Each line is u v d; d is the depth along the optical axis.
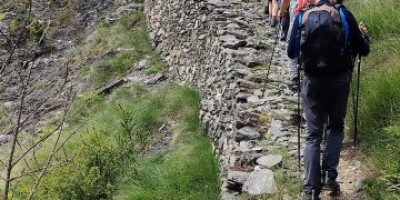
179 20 11.50
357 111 5.57
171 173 6.99
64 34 14.66
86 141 8.97
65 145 9.69
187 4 11.05
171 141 8.74
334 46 4.33
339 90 4.50
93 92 12.15
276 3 8.81
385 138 5.33
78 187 7.01
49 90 13.20
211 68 9.10
